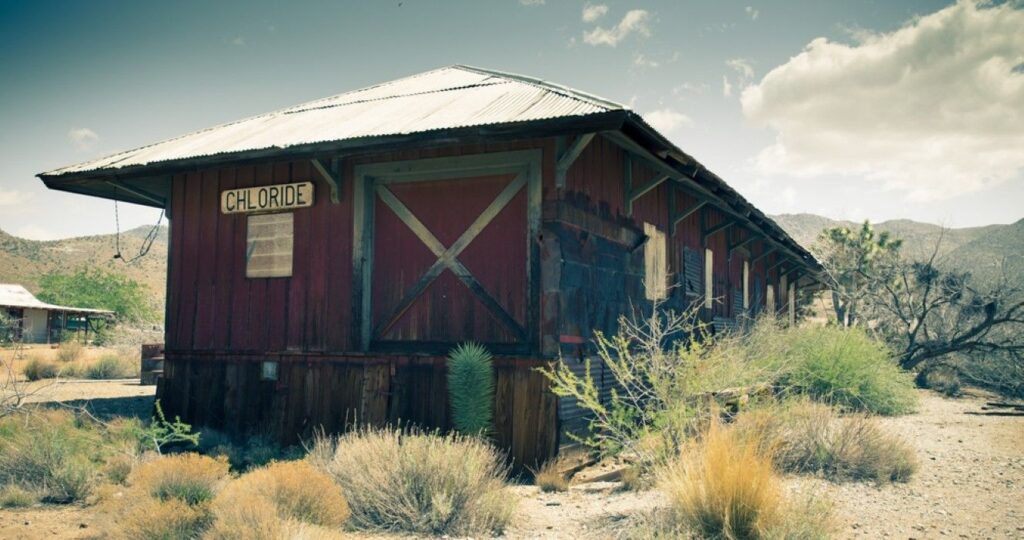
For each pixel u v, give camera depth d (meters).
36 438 7.66
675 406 7.44
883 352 13.66
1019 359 17.08
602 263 9.52
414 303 9.10
